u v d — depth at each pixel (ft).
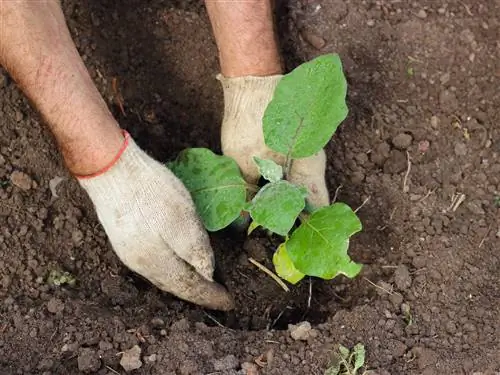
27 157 3.16
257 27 2.84
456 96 3.37
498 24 3.50
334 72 2.76
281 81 2.77
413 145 3.28
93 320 2.84
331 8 3.48
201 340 2.79
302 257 2.70
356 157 3.28
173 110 3.41
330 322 2.88
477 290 2.95
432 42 3.45
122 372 2.74
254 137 2.91
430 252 3.05
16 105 3.21
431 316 2.89
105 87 3.36
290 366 2.76
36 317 2.85
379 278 3.06
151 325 2.86
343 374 2.76
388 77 3.40
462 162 3.25
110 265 3.08
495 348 2.80
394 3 3.52
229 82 2.94
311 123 2.79
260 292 3.09
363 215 3.18
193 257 2.72
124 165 2.65
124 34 3.44
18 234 3.05
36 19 2.50
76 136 2.57
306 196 2.82
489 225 3.10
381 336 2.84
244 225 3.12
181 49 3.44
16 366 2.76
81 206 3.13
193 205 2.77
